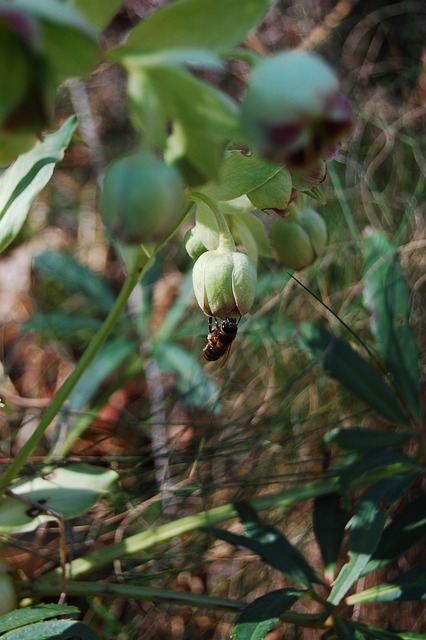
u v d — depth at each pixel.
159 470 0.60
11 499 0.48
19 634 0.42
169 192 0.34
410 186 0.77
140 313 0.64
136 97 0.33
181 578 0.58
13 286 0.79
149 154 0.34
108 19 0.34
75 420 0.62
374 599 0.48
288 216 0.47
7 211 0.44
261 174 0.42
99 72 0.90
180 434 0.57
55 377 0.72
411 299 0.66
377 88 0.83
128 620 0.57
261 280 0.64
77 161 0.87
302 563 0.49
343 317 0.66
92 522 0.58
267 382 0.65
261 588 0.59
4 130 0.32
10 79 0.32
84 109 0.87
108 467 0.59
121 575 0.53
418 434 0.53
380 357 0.64
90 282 0.66
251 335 0.64
